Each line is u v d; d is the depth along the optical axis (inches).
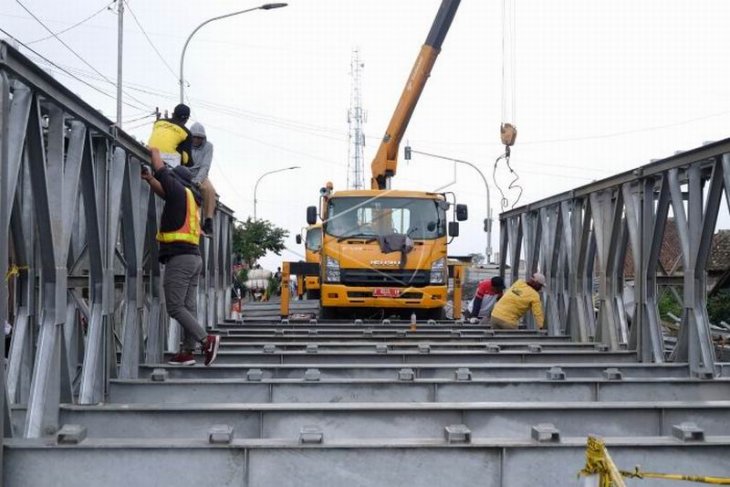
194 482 165.3
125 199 278.4
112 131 246.5
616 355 339.6
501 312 463.2
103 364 245.3
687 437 172.7
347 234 602.9
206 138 349.1
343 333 426.3
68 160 219.0
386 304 595.5
